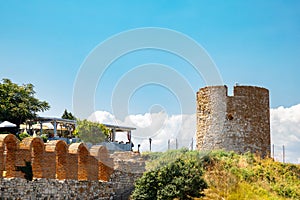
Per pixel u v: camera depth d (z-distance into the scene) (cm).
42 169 1744
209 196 1967
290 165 2708
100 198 1925
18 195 1567
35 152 1748
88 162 1911
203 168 2272
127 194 1992
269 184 2364
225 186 2103
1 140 1566
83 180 1873
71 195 1798
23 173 1617
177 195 1902
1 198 1495
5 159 1611
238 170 2378
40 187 1670
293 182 2498
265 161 2716
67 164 1858
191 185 1964
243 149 2797
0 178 1510
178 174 1966
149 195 1914
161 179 1931
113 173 1973
